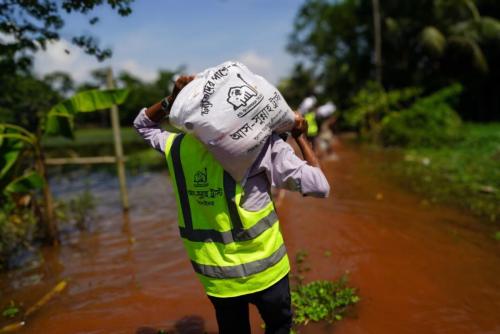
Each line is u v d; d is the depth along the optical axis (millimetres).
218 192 2035
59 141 28719
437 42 18953
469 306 3584
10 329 3568
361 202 7133
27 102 7051
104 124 47000
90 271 4770
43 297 4191
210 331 3395
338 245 5105
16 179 4988
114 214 7477
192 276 4445
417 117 14867
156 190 9797
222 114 1853
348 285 4039
